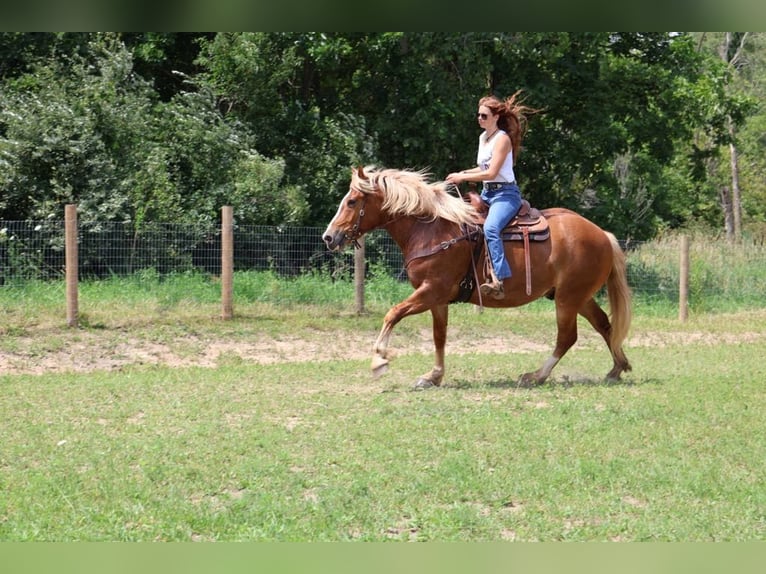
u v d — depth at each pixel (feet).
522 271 35.12
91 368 43.32
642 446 26.71
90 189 63.46
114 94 68.13
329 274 64.39
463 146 78.84
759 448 26.58
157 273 59.67
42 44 72.49
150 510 20.84
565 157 83.15
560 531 19.93
